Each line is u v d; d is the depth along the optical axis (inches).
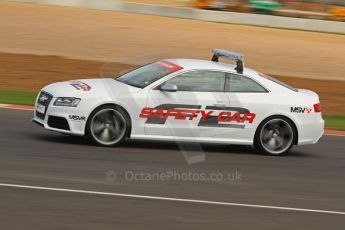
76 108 923.4
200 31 2628.0
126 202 674.2
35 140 954.1
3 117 1128.2
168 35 2490.2
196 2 3238.2
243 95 986.1
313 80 2053.4
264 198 741.3
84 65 1955.0
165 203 681.6
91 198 678.5
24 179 735.7
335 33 2950.3
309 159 1000.9
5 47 2106.3
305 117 1007.0
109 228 583.2
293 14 3307.1
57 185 721.0
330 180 872.3
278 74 2094.0
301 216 676.1
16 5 2807.6
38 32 2343.8
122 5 2928.2
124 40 2341.3
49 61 1967.3
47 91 957.2
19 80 1694.1
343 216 690.8
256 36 2642.7
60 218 601.6
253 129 987.3
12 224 573.9
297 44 2564.0
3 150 876.0
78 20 2603.3
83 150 908.6
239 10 3257.9
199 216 643.5
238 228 613.3
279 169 912.3
